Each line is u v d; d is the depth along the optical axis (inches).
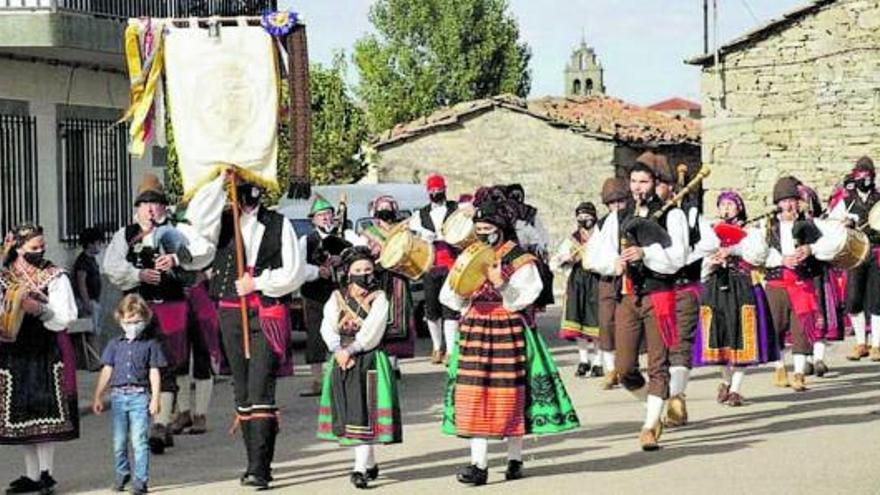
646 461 448.1
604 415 554.6
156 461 475.8
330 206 638.5
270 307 421.1
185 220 496.1
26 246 427.2
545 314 1115.9
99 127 799.7
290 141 452.8
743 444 475.8
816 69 1211.9
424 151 1518.2
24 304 416.5
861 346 736.3
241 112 446.6
